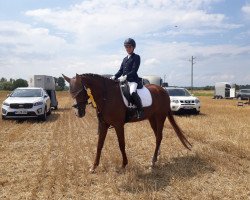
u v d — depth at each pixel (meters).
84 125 16.31
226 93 57.16
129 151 9.91
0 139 12.25
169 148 10.24
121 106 7.68
